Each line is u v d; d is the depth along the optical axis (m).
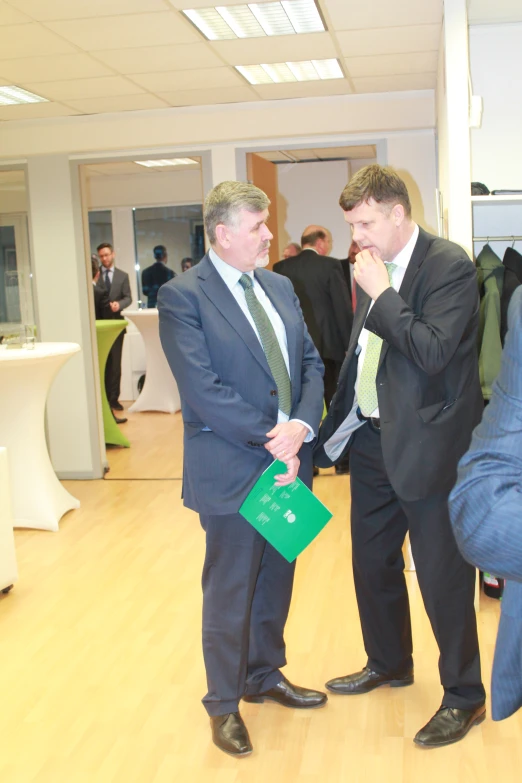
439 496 2.15
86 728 2.47
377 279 2.06
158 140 5.37
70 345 4.57
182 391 2.18
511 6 3.48
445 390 2.13
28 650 3.03
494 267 3.44
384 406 2.13
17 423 4.53
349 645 2.95
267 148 5.43
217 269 2.26
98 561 4.02
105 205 9.59
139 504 5.07
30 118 5.45
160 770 2.23
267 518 2.20
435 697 2.57
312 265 5.35
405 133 5.29
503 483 1.01
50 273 5.66
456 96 3.00
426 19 3.66
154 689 2.69
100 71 4.36
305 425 2.24
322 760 2.25
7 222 5.75
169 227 9.63
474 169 3.87
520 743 2.28
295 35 3.88
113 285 8.48
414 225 2.19
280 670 2.75
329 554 3.93
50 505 4.58
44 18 3.48
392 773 2.18
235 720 2.33
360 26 3.75
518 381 1.04
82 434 5.77
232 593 2.26
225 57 4.19
